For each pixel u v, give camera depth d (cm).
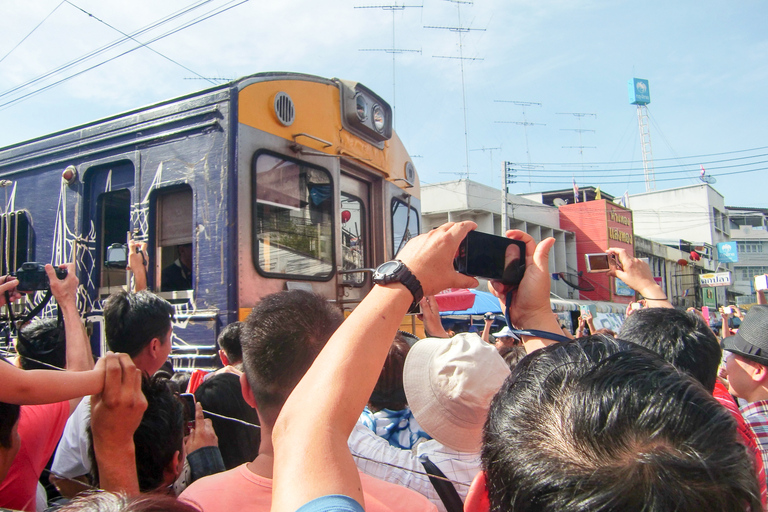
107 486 137
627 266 221
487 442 77
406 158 621
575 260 2722
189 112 412
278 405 139
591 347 77
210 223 388
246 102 399
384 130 543
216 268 382
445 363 150
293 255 430
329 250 468
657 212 4372
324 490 66
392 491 134
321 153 459
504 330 312
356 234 541
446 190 2152
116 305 236
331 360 81
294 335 141
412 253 96
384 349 84
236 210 380
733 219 5125
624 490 57
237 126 390
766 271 4956
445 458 172
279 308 150
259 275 394
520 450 67
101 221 462
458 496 159
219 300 378
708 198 4222
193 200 398
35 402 126
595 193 3675
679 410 62
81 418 210
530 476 64
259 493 128
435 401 151
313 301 157
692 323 175
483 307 991
